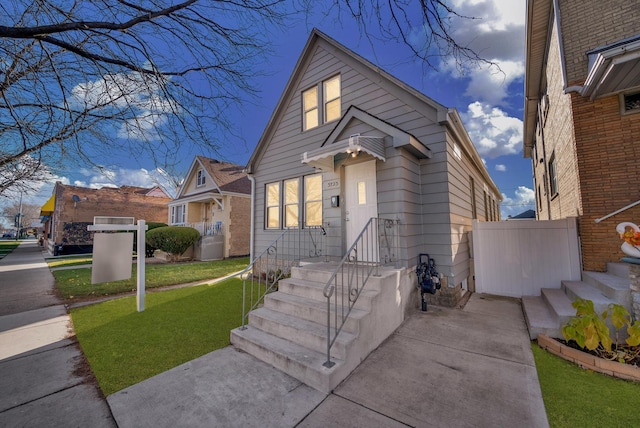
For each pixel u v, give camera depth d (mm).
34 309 5184
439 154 5398
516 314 4656
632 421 2086
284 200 8164
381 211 5102
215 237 13859
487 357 3148
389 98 6055
